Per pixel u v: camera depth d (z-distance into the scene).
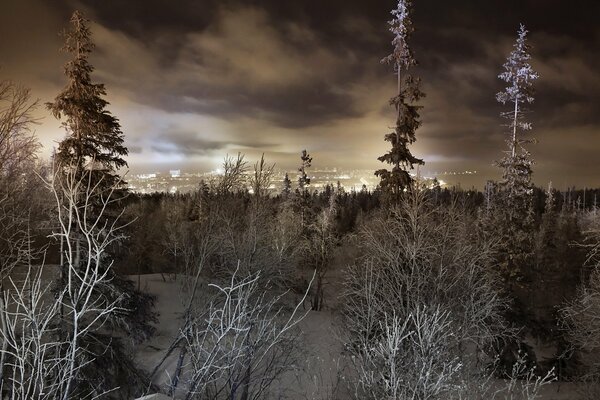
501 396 12.65
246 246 17.81
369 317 14.65
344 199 76.44
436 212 23.58
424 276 18.36
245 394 9.67
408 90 23.19
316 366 15.93
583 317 21.05
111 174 16.09
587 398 21.03
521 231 27.45
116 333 19.39
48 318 5.07
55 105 15.66
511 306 25.23
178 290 31.78
